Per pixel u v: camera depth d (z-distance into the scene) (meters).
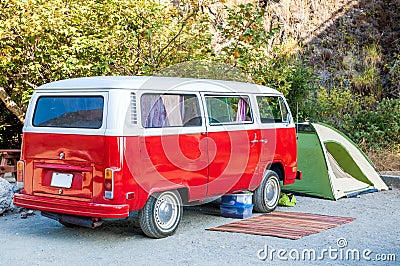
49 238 6.79
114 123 6.07
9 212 8.33
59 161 6.43
